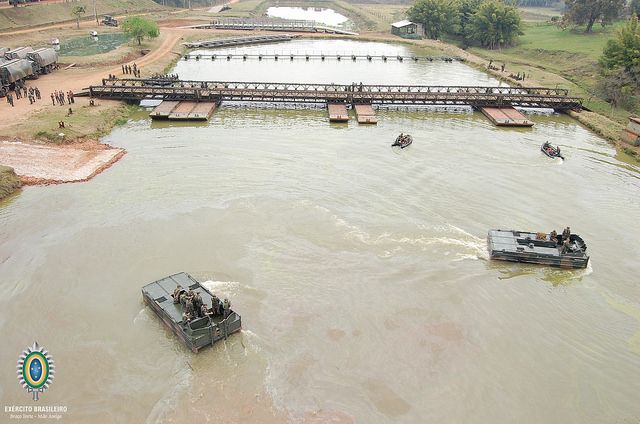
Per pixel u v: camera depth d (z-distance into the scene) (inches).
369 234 1519.4
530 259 1385.3
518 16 5103.3
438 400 986.1
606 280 1369.3
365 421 936.3
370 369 1050.7
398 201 1727.4
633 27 3211.1
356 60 4554.6
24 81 3063.5
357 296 1259.8
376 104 3056.1
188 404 963.3
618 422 958.4
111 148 2158.0
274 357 1072.8
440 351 1103.0
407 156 2139.5
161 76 3454.7
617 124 2682.1
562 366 1081.4
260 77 3718.0
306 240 1482.5
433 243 1481.3
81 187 1788.9
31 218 1585.9
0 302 1225.4
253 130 2448.3
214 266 1360.7
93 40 4714.6
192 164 1995.6
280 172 1930.4
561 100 3009.4
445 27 5841.5
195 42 5012.3
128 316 1187.3
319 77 3769.7
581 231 1595.7
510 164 2107.5
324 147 2215.8
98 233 1505.9
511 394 1007.0
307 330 1147.3
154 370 1040.8
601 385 1039.0
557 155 2175.2
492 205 1731.1
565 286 1336.1
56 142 2150.6
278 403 967.6
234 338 1115.9
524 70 4141.2
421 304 1240.2
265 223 1563.7
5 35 4320.9
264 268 1355.8
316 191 1780.3
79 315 1188.5
